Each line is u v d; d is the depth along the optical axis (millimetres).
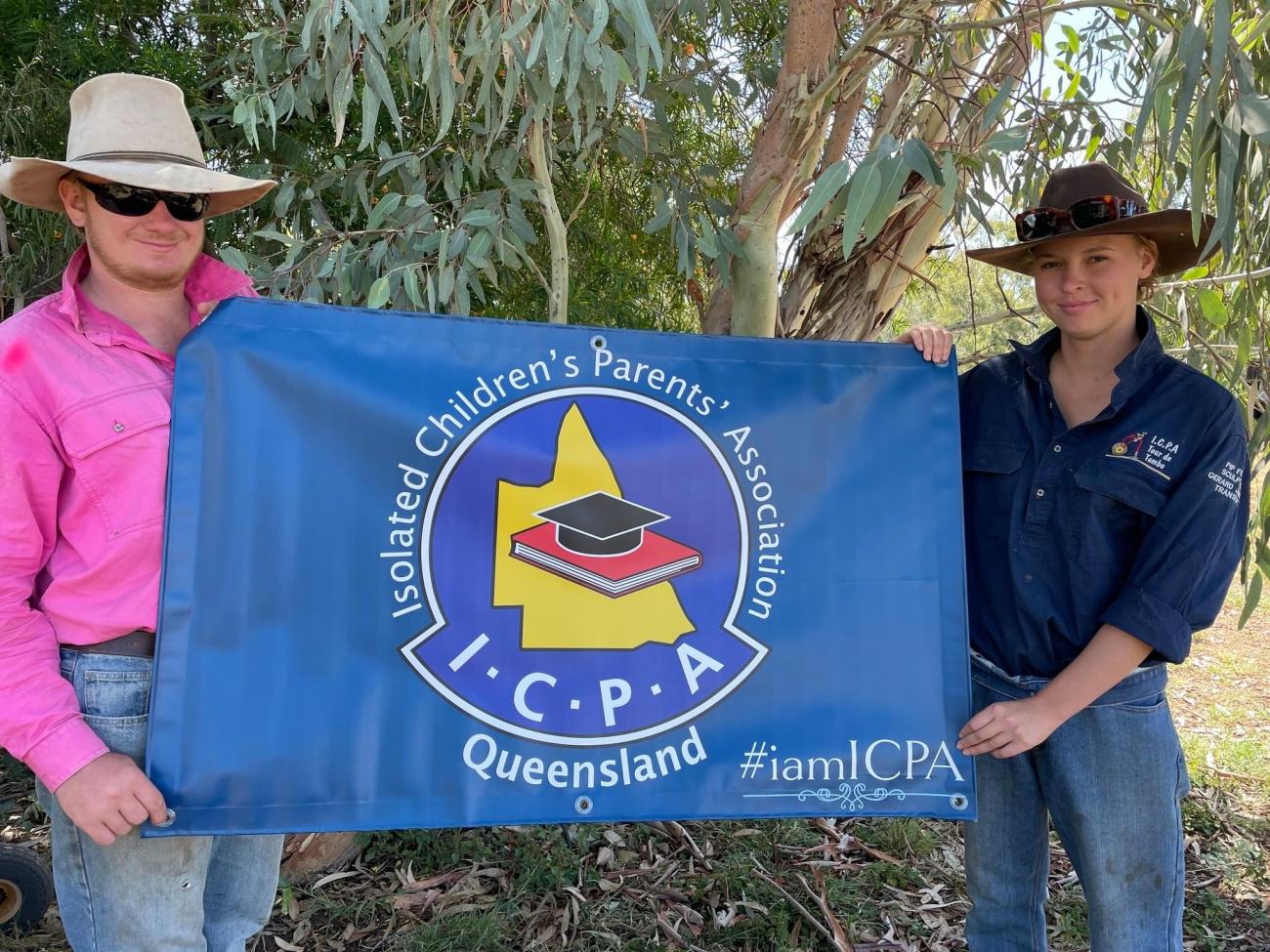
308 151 3525
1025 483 1980
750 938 2725
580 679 1863
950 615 1973
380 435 1812
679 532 1924
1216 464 1794
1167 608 1758
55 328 1601
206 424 1710
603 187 3949
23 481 1545
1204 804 3662
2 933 2525
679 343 1962
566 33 2104
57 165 1614
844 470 1989
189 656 1673
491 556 1851
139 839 1674
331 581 1771
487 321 1883
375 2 2193
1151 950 1907
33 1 3385
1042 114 3154
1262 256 2748
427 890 2932
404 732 1786
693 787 1883
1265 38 2318
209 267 1888
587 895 2934
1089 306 1915
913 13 2625
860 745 1930
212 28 3805
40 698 1534
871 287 3193
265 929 2719
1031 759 2045
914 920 2857
